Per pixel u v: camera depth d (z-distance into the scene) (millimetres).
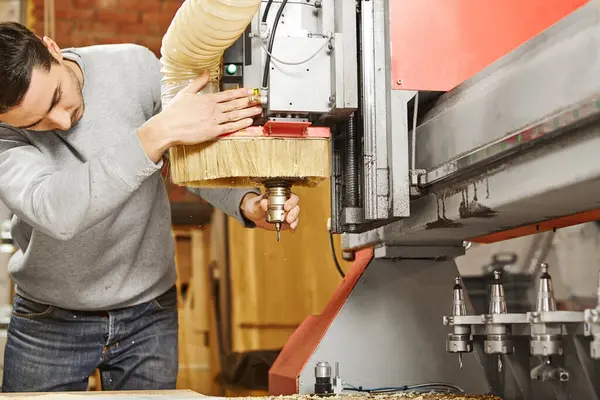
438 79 1228
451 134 1140
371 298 1430
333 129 1352
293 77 1185
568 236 1497
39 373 1603
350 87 1176
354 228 1291
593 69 794
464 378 1419
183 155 1212
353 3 1195
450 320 1197
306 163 1212
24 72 1192
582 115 801
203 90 1251
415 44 1227
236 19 1065
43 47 1266
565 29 866
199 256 3982
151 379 1648
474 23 1255
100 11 4090
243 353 3631
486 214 1101
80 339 1609
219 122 1179
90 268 1534
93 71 1510
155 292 1667
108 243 1518
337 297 1505
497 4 1264
